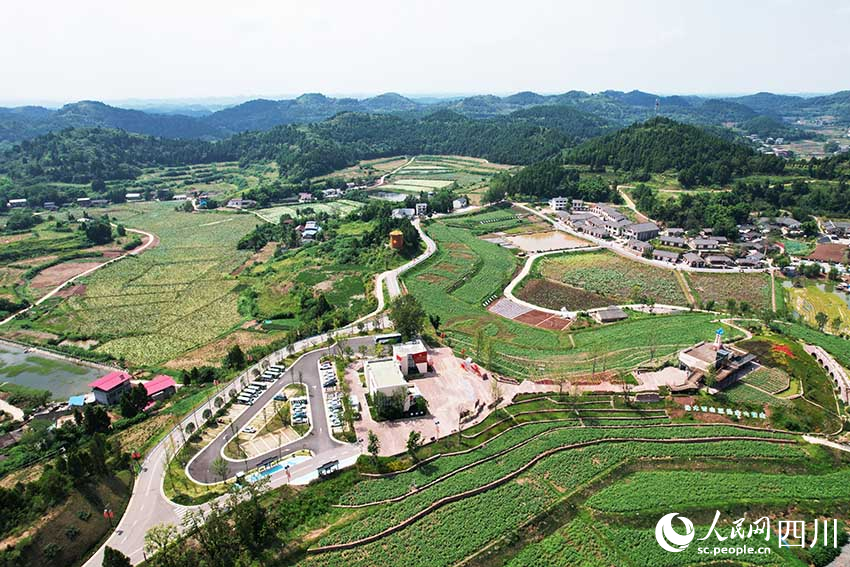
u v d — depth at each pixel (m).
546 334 135.62
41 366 129.25
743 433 89.81
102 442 81.94
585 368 112.56
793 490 77.69
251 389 104.06
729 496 76.50
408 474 80.50
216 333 146.50
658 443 87.50
